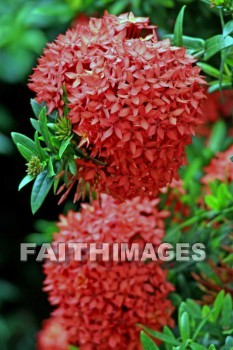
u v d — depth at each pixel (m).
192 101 0.60
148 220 0.71
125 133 0.59
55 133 0.61
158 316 0.70
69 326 0.71
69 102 0.61
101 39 0.61
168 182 0.62
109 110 0.59
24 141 0.61
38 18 1.02
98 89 0.59
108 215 0.69
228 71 0.69
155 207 0.75
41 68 0.62
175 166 0.62
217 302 0.68
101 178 0.61
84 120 0.59
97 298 0.68
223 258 0.75
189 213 0.79
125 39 0.61
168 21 0.81
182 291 0.75
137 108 0.59
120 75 0.59
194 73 0.61
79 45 0.61
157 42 0.61
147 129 0.59
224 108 0.95
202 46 0.66
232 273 0.73
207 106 0.94
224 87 0.69
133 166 0.60
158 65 0.59
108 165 0.61
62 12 0.89
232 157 0.63
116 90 0.59
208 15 0.78
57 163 0.61
